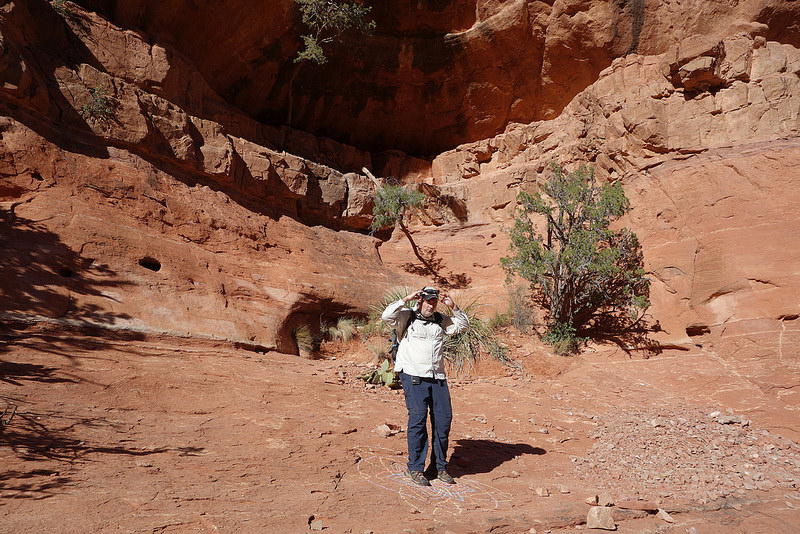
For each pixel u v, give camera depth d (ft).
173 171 33.63
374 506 11.51
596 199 38.45
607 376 30.66
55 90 28.76
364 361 32.65
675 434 21.36
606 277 34.58
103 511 9.48
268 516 10.22
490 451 17.48
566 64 45.85
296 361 28.73
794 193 31.48
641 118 38.19
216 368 22.45
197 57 42.47
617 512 12.62
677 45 38.29
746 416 24.59
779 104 35.19
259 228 36.47
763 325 29.50
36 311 21.66
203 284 29.71
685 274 33.71
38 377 16.55
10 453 11.41
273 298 32.94
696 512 13.66
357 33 46.60
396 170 51.80
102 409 15.39
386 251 45.57
